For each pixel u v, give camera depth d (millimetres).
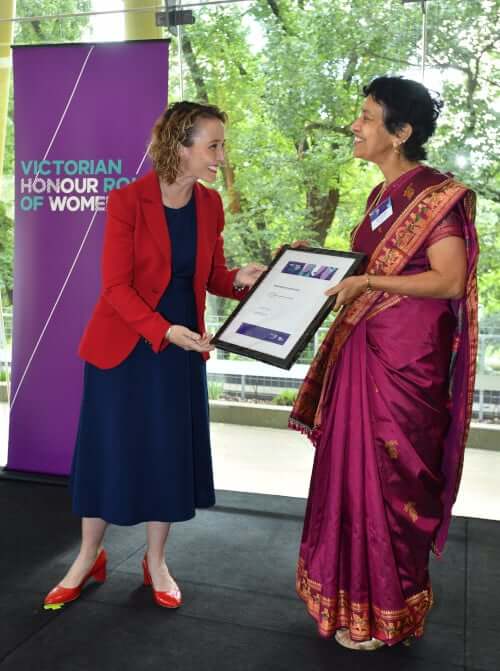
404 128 1858
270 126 6266
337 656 2049
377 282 1831
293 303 1913
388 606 1921
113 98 3340
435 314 1913
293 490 3678
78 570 2336
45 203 3469
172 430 2152
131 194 2051
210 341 1958
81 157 3400
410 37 5750
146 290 2100
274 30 6113
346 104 6082
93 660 2012
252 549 2779
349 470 1943
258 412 5305
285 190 6348
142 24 4402
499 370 5035
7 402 5766
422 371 1908
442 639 2145
